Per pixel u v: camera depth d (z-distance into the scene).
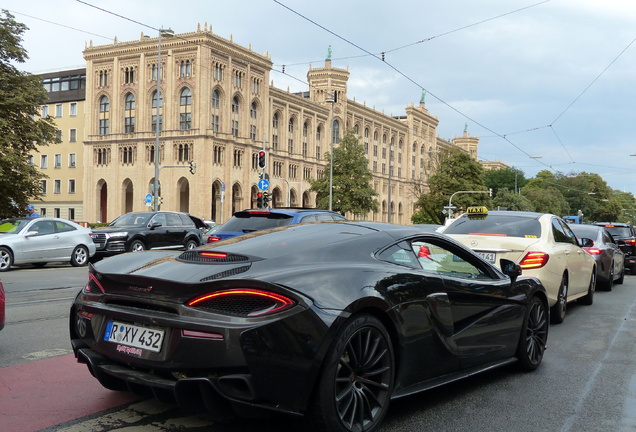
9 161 29.38
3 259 16.77
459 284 4.66
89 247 19.23
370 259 4.18
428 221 83.69
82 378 5.16
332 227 4.64
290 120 79.00
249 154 68.50
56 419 4.09
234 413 3.47
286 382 3.32
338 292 3.61
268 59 71.75
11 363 5.67
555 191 118.69
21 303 9.96
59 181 77.56
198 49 62.75
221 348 3.27
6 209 31.73
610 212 140.62
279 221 11.28
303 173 80.75
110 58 68.56
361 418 3.69
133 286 3.77
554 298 8.53
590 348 7.02
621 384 5.37
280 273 3.58
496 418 4.32
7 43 31.11
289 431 3.90
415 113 112.62
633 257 19.67
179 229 22.23
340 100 88.44
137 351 3.60
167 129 64.44
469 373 4.79
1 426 3.93
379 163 100.50
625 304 11.32
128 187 73.25
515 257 8.30
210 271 3.71
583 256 10.28
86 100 70.38
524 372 5.76
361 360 3.72
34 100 31.80
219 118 65.31
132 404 4.44
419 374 4.21
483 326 4.91
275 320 3.30
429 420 4.23
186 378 3.33
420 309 4.17
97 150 69.69
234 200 68.31
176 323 3.42
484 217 9.48
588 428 4.17
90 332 3.95
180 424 4.00
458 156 79.25
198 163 62.84
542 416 4.40
